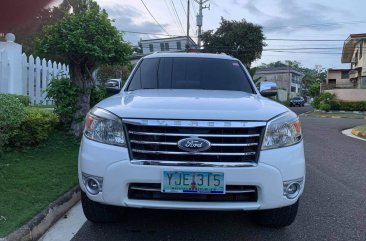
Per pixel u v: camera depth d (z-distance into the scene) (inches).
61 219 174.1
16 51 403.2
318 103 1786.4
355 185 253.3
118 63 317.1
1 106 236.1
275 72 3144.7
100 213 158.7
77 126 317.1
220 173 131.9
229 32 1863.9
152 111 135.9
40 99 459.2
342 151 409.1
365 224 176.1
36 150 274.7
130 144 135.0
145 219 173.5
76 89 313.0
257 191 135.9
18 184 198.7
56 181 208.8
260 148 135.6
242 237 156.5
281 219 159.2
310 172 292.0
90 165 137.9
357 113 1537.9
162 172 131.7
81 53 291.7
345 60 2122.3
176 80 197.9
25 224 148.7
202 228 165.2
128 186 134.6
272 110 145.2
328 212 192.9
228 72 206.4
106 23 297.9
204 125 132.3
